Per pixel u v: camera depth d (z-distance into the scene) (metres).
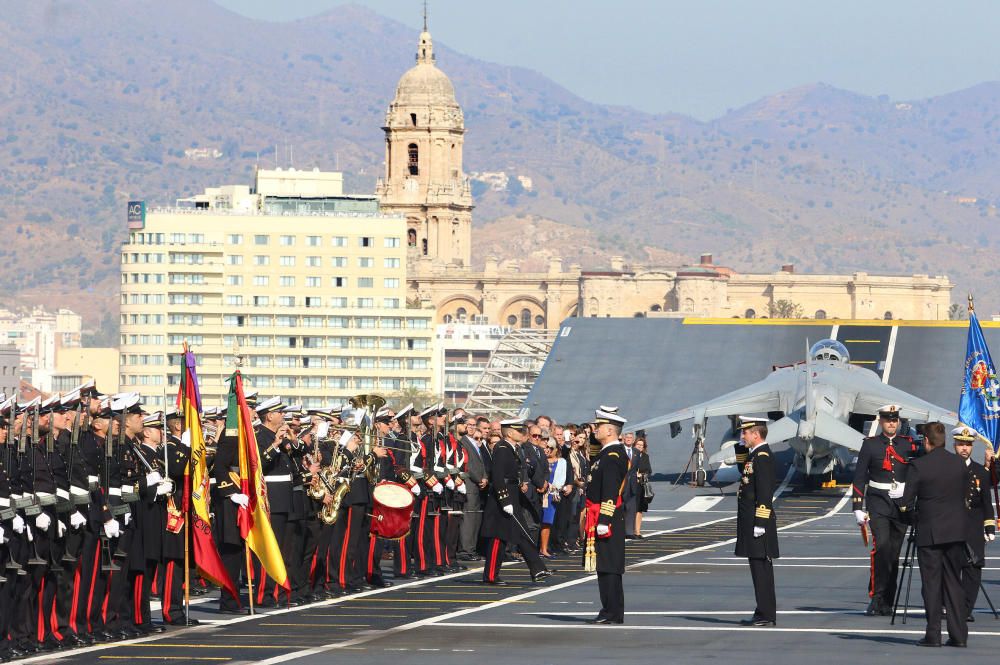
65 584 76.62
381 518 94.62
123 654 72.50
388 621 82.50
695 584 100.88
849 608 87.94
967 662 68.12
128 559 79.12
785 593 95.88
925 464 73.12
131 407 79.75
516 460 101.38
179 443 83.81
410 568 106.06
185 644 75.38
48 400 75.62
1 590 72.81
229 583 84.88
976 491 77.38
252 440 85.75
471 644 74.06
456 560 115.19
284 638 76.69
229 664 69.00
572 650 72.00
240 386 86.31
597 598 92.50
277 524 90.19
